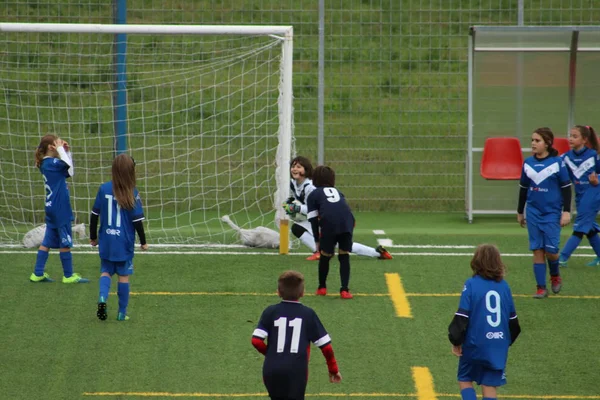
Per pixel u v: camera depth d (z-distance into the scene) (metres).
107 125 62.09
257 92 64.69
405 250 43.03
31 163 58.16
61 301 33.84
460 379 22.06
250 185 56.28
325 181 34.62
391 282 36.91
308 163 39.91
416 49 56.75
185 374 26.44
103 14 65.12
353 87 55.97
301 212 39.88
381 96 57.28
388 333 30.42
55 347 28.66
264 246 43.44
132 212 30.69
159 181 56.34
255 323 31.31
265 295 34.84
